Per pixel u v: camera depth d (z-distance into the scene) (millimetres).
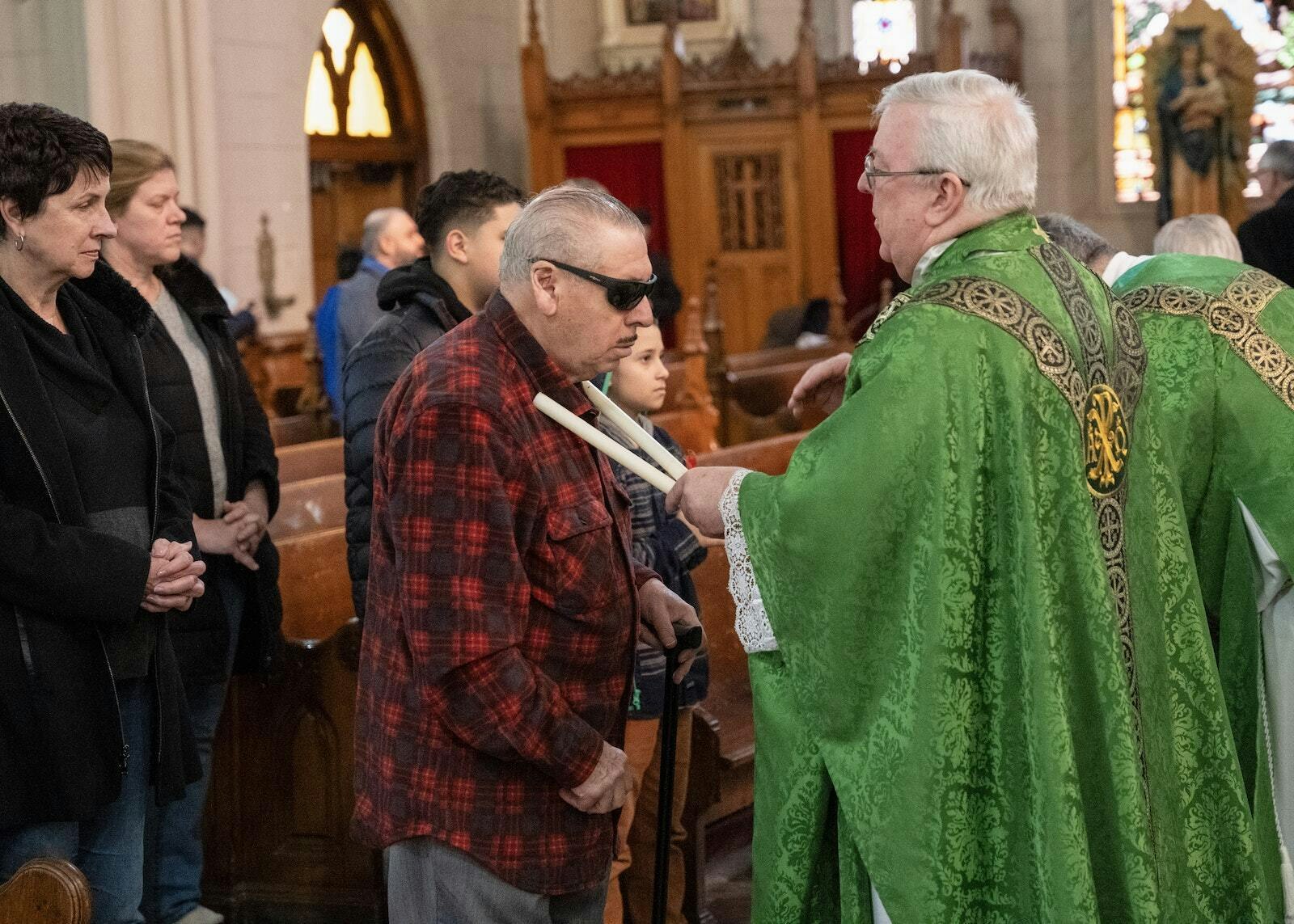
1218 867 2406
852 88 11570
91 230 2533
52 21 9320
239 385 3430
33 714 2443
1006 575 2180
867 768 2184
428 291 3006
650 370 3021
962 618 2141
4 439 2455
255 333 9625
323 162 11789
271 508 3426
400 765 2135
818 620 2193
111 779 2520
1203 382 2830
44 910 2102
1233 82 12812
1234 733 2914
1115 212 13883
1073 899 2078
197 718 3234
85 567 2451
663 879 2449
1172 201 13102
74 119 2537
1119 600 2277
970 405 2162
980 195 2287
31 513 2434
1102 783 2186
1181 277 2938
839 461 2166
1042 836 2113
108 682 2523
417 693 2109
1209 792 2402
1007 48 13703
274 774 3605
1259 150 12961
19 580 2410
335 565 4227
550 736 2062
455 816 2107
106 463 2605
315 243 11891
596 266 2137
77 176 2504
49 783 2447
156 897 3230
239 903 3629
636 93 11797
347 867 3574
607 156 11938
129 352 2717
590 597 2154
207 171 9734
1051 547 2178
